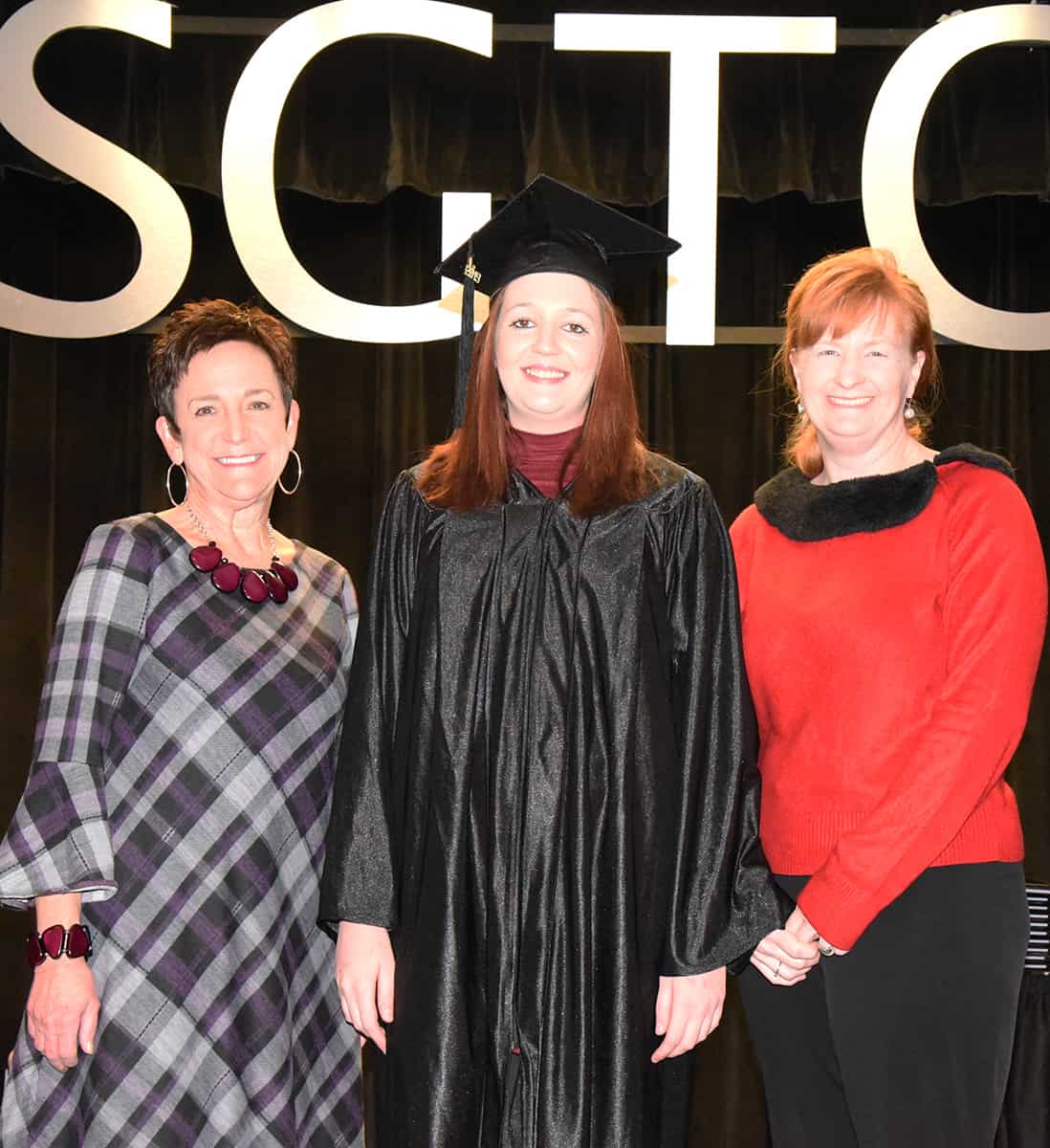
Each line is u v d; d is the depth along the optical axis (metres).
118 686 1.81
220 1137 1.73
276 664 1.88
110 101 3.36
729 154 3.42
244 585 1.90
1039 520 3.78
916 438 2.06
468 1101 1.66
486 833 1.70
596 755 1.71
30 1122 1.75
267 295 3.29
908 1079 1.77
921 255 3.23
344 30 3.24
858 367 1.87
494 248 1.90
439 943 1.67
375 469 3.79
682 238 3.27
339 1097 1.90
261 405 1.94
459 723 1.72
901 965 1.77
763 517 1.98
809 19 3.23
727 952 1.70
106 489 3.78
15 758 3.62
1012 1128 2.61
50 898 1.76
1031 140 3.40
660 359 3.83
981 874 1.79
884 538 1.85
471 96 3.45
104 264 3.80
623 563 1.74
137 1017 1.73
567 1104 1.64
